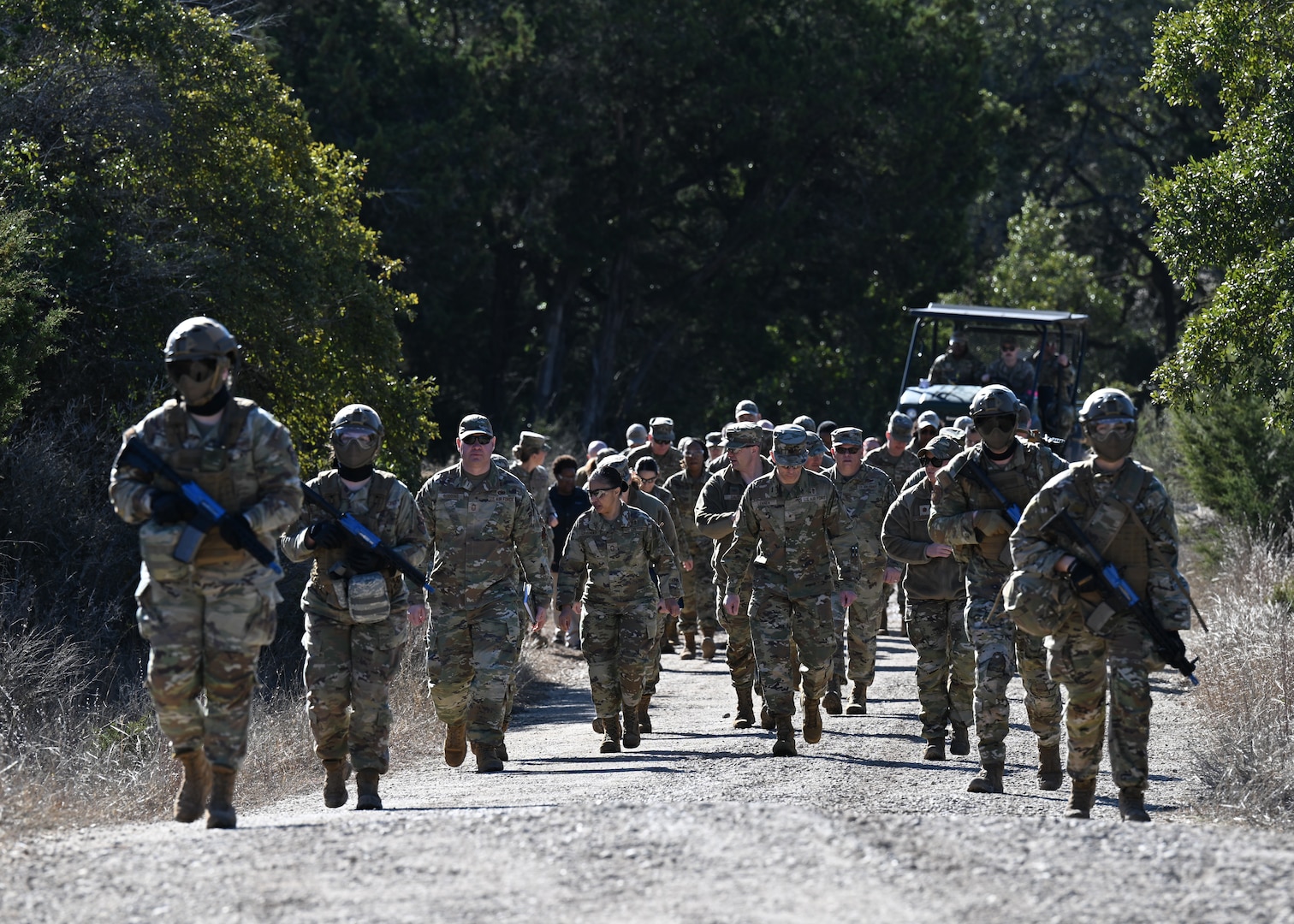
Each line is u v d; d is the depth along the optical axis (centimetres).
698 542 4109
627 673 2716
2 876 1362
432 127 8162
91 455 3875
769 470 3189
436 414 9619
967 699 2539
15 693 2631
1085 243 13612
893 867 1313
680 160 9625
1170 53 4172
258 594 1633
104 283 4100
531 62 9006
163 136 4369
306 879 1302
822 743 2670
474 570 2398
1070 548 1812
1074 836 1441
